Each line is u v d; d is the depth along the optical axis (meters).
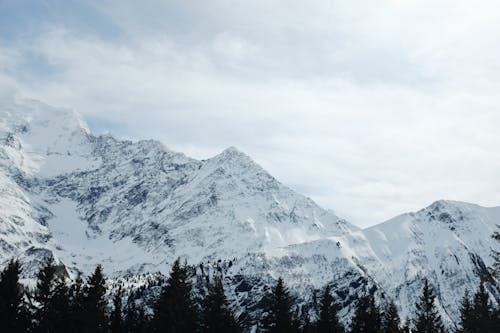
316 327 94.69
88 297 71.31
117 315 98.50
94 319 70.88
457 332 87.31
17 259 68.19
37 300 68.19
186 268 78.62
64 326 67.88
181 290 75.62
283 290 86.00
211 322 72.38
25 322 64.62
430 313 90.94
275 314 84.75
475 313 87.31
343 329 94.06
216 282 75.88
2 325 62.66
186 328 74.38
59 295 69.12
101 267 74.38
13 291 65.06
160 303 75.56
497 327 74.56
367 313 89.12
